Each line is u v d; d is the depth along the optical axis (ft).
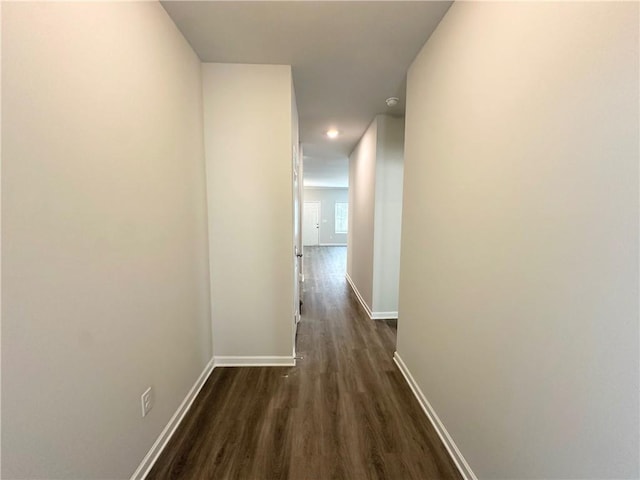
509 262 3.42
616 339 2.23
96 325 3.41
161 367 4.92
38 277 2.69
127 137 3.93
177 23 5.28
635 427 2.14
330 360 8.15
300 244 14.30
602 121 2.28
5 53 2.39
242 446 5.03
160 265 4.86
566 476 2.72
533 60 3.00
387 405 6.15
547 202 2.85
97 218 3.40
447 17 4.89
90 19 3.26
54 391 2.87
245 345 7.72
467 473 4.37
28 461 2.64
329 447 5.02
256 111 6.88
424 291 6.01
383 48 6.05
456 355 4.71
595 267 2.37
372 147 11.09
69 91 2.99
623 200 2.14
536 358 3.04
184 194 5.77
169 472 4.52
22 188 2.53
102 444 3.53
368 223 12.06
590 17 2.38
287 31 5.50
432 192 5.56
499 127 3.56
